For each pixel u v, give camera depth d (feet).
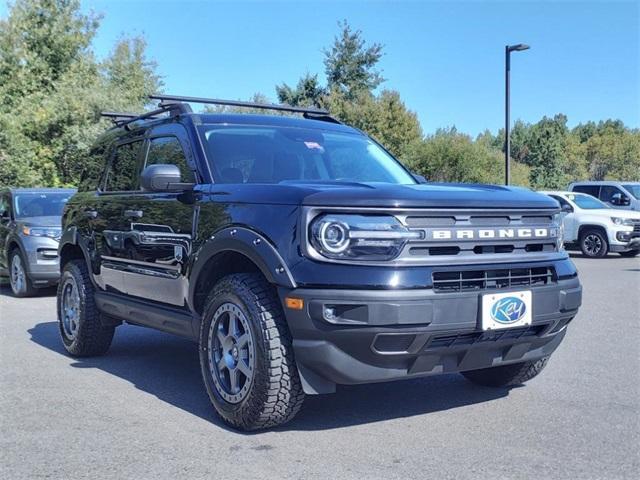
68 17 69.21
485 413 16.05
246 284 14.37
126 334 26.86
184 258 16.28
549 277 14.85
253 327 13.94
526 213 14.78
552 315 14.64
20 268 37.73
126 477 12.46
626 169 257.75
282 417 14.19
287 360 13.79
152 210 17.90
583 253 63.77
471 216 13.98
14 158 56.54
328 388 13.78
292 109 21.27
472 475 12.35
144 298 18.71
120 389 18.48
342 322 12.85
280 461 13.07
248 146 17.70
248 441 14.19
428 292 13.01
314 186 14.08
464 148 137.08
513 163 180.86
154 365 21.43
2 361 21.98
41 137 61.36
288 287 13.30
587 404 16.71
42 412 16.42
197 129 17.69
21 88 65.57
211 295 15.20
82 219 22.21
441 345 13.53
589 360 21.30
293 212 13.60
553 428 14.94
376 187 13.98
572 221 63.87
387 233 13.02
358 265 12.93
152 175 16.20
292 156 18.07
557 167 216.54
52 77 68.28
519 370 17.28
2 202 41.96
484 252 14.03
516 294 13.94
